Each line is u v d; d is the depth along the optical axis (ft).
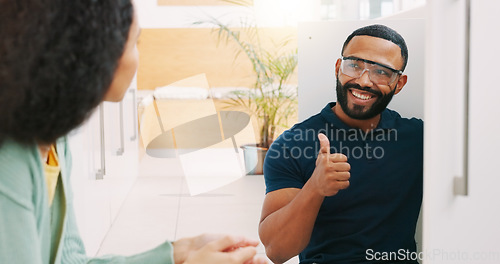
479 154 2.62
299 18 16.81
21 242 1.44
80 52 1.30
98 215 8.07
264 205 4.20
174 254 2.03
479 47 2.54
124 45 1.44
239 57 17.04
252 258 1.79
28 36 1.23
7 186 1.44
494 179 2.66
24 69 1.23
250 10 16.89
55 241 1.89
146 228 9.22
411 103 4.19
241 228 9.10
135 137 12.80
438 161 2.59
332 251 4.08
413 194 4.08
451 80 2.55
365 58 4.09
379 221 4.03
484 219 2.68
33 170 1.53
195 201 11.01
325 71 4.45
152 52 17.13
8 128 1.32
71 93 1.30
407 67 4.15
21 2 1.24
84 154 6.93
